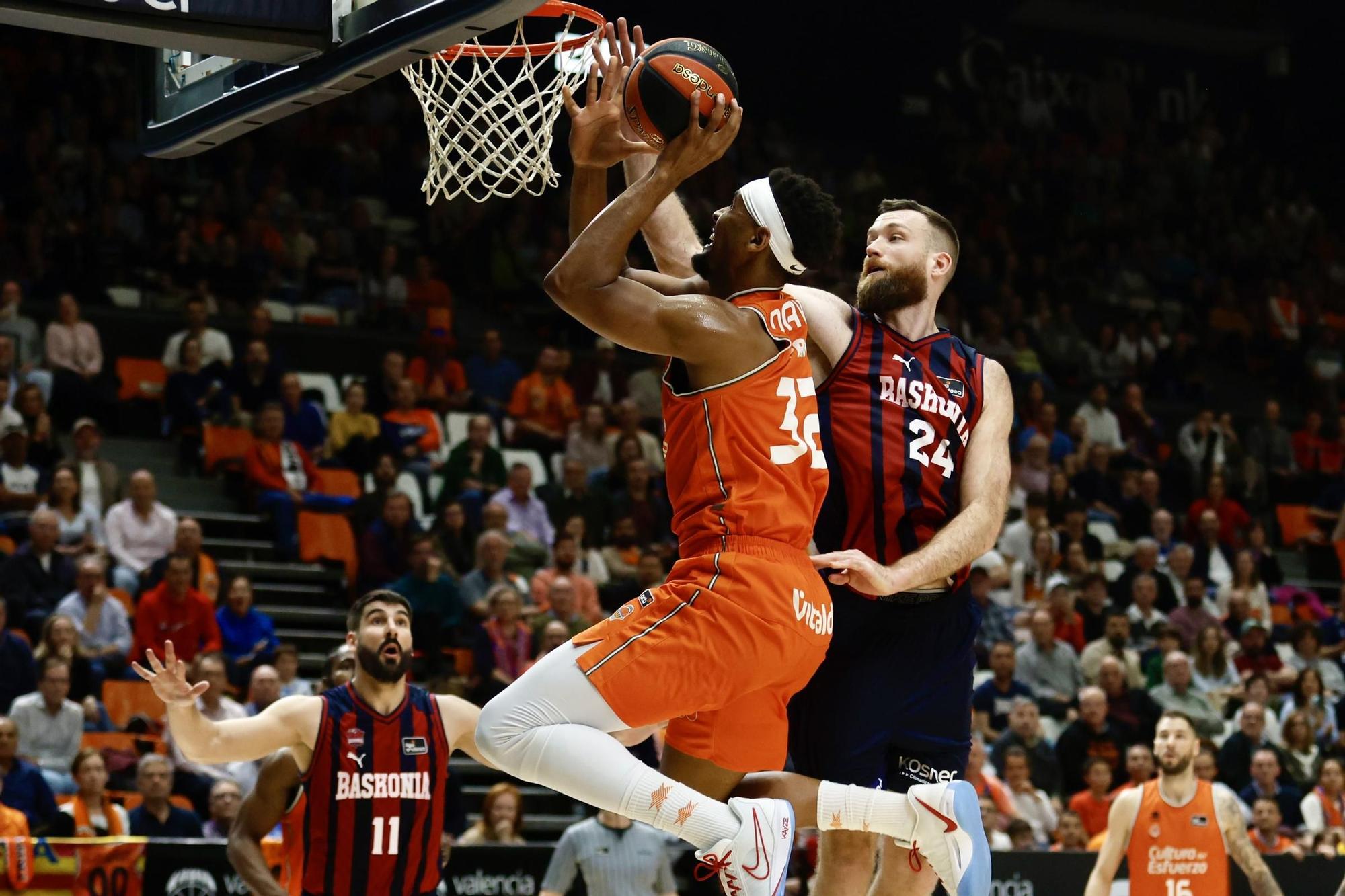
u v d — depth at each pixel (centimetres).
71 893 760
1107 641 1463
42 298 1716
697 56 419
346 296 1889
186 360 1597
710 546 410
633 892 865
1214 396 2383
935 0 2725
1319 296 2688
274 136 2030
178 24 463
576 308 403
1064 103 2864
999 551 1634
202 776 1091
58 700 1067
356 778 628
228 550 1464
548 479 1650
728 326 410
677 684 399
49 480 1391
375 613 634
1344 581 2009
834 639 496
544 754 397
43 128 1823
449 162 532
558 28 583
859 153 2680
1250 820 1255
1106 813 1233
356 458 1588
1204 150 2833
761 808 404
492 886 874
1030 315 2406
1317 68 2947
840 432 495
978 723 1349
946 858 434
